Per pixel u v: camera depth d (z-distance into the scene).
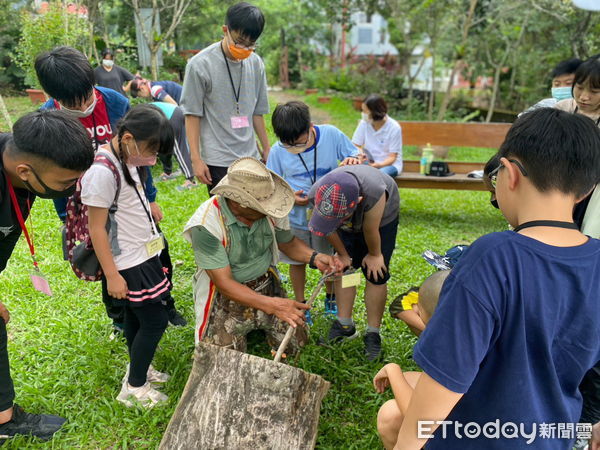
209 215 2.40
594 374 1.74
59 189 1.90
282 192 2.50
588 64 2.57
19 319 3.33
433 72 12.41
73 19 8.59
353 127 11.87
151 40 8.98
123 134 2.20
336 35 19.55
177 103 7.11
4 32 12.45
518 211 1.27
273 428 2.05
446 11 11.62
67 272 4.02
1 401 2.32
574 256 1.18
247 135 3.75
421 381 1.27
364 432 2.52
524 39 12.94
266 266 2.68
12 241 2.17
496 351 1.26
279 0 17.52
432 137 6.73
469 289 1.18
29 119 1.78
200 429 2.06
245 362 2.11
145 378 2.64
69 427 2.47
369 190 2.54
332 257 2.71
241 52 3.31
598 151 1.17
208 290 2.59
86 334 3.19
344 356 3.04
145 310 2.46
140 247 2.42
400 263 4.42
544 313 1.18
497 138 6.62
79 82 2.64
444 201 6.56
